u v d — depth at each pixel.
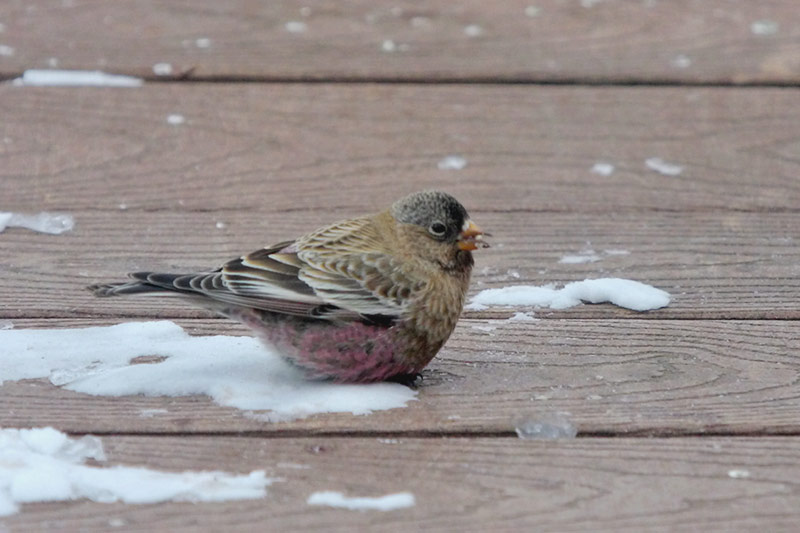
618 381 8.05
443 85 13.02
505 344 8.67
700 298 9.41
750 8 15.07
